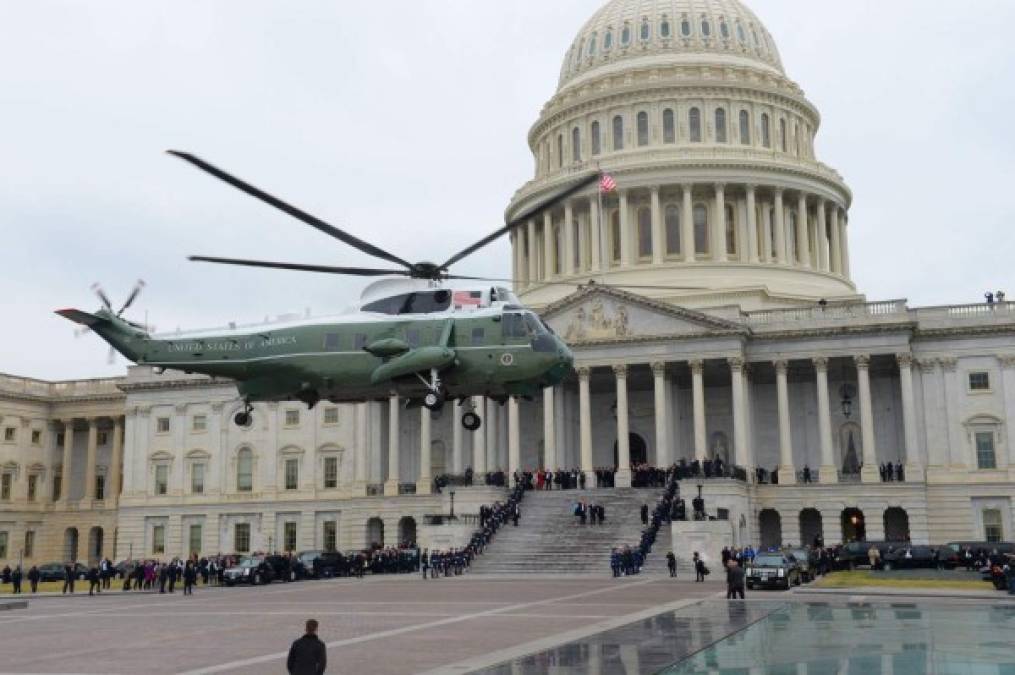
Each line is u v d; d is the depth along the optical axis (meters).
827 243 110.75
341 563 72.50
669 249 104.81
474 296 32.12
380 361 31.41
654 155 106.00
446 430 95.94
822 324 84.56
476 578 61.97
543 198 109.44
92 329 34.72
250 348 32.81
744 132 109.56
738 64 111.25
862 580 53.47
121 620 39.50
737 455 82.81
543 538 70.44
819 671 21.89
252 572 65.56
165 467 104.81
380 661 25.23
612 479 83.19
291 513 98.88
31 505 113.44
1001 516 81.00
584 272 106.06
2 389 111.06
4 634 34.22
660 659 23.92
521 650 26.09
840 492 81.00
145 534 104.00
